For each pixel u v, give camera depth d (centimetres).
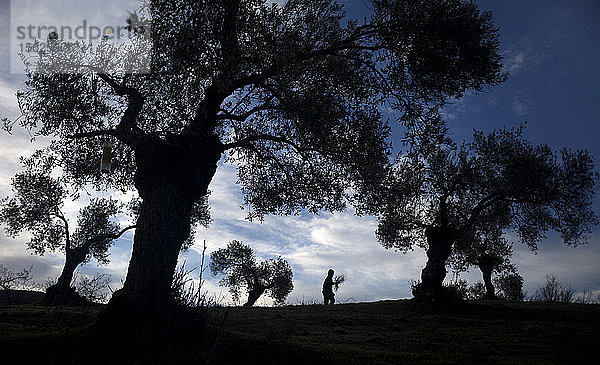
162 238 1105
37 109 1236
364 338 1427
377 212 1560
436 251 2372
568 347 1319
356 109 1373
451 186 2411
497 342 1384
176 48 1104
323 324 1711
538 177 2314
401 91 1377
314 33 1299
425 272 2333
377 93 1388
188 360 923
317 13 1310
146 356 912
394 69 1354
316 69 1292
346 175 1473
